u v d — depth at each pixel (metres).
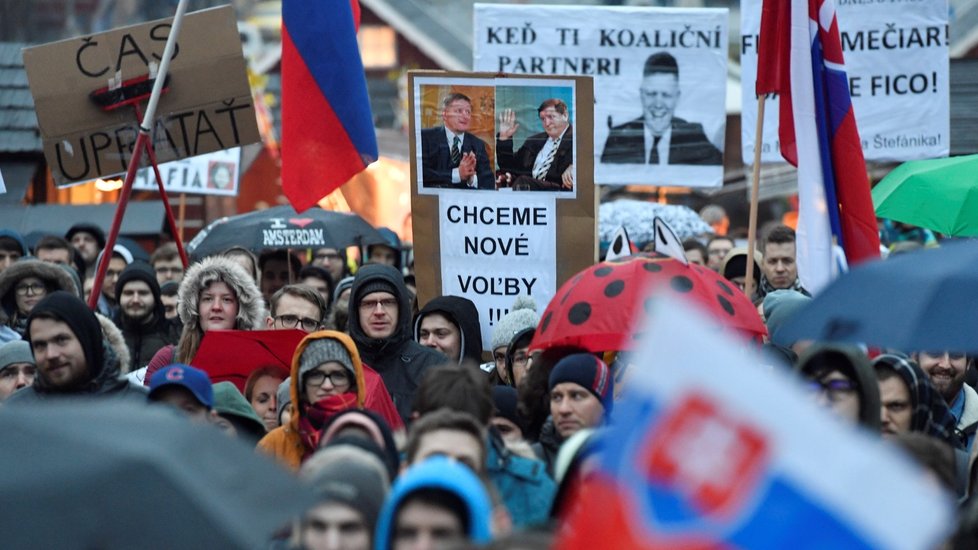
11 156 47.56
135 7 125.69
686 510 6.73
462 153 21.75
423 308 21.00
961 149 36.12
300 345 16.16
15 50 49.84
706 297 17.61
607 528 6.90
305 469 11.53
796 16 20.53
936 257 12.85
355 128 21.39
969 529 10.54
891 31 28.55
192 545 8.23
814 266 20.19
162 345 25.39
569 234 21.73
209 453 8.73
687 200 57.56
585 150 21.70
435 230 21.81
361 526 10.72
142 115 22.14
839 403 13.66
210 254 30.97
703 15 30.45
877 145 28.69
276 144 52.31
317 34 21.23
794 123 20.62
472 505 9.96
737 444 6.70
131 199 50.84
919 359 19.08
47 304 16.17
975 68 37.28
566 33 30.48
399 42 97.88
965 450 18.39
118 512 8.23
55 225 40.50
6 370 18.53
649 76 30.52
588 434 12.65
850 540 6.56
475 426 11.94
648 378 6.81
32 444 8.47
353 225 31.80
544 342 17.84
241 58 22.30
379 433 13.08
